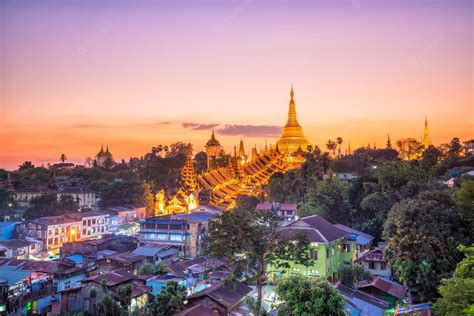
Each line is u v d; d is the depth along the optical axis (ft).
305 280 118.62
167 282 178.70
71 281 212.23
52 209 424.87
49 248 336.90
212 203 452.35
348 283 193.77
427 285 145.48
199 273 230.27
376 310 156.87
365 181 314.76
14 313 180.55
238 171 570.87
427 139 504.02
